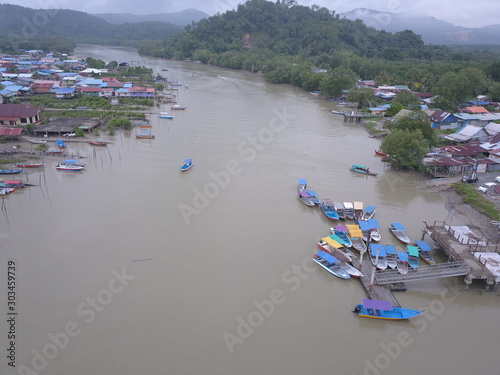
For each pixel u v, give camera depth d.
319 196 63.16
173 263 44.50
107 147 83.88
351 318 37.28
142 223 52.91
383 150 75.06
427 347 34.12
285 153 83.12
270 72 180.75
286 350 33.38
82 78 154.75
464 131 89.62
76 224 52.22
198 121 106.44
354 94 128.75
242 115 115.06
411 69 165.75
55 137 88.62
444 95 122.38
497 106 125.88
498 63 153.88
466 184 65.62
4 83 134.75
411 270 42.88
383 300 38.66
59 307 37.50
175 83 165.62
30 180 66.00
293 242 49.53
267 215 56.28
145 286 40.62
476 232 51.94
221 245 48.28
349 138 96.06
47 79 153.88
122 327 35.28
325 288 41.31
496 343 34.75
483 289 41.72
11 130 85.69
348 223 54.88
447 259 46.62
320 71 180.50
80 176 68.38
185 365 31.69
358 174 73.12
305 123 109.00
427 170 71.94
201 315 36.94
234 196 61.97
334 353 33.28
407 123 83.00
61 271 42.66
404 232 51.16
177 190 63.47
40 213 54.97
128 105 121.62
